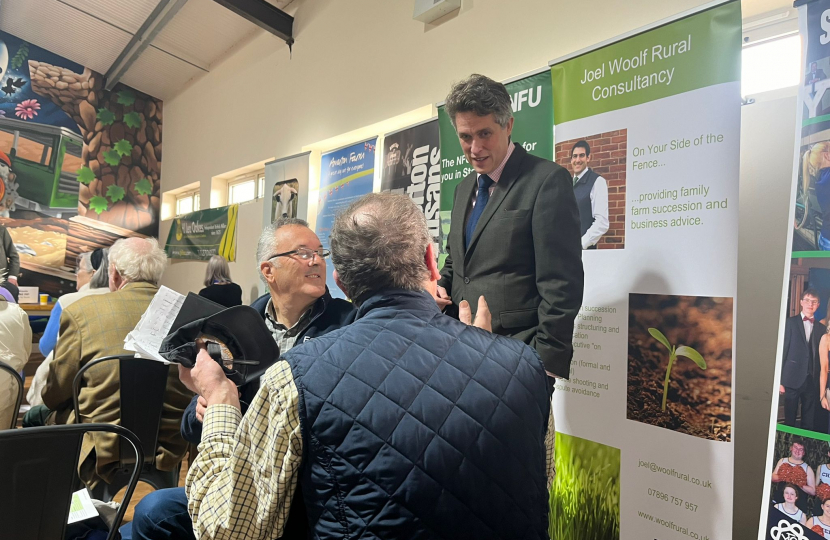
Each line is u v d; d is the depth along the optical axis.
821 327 1.17
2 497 1.01
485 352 0.87
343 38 4.04
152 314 1.42
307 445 0.75
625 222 1.75
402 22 3.46
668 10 2.01
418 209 0.97
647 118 1.70
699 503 1.53
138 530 1.34
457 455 0.74
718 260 1.52
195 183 6.50
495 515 0.76
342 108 4.01
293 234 1.66
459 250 2.12
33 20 6.01
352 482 0.72
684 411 1.58
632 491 1.71
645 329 1.69
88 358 1.94
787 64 1.77
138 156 7.27
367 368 0.78
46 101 6.56
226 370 1.15
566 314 1.83
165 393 1.92
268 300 1.84
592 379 1.83
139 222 7.25
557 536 1.95
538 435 0.85
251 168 5.50
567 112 1.93
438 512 0.72
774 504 1.22
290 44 4.73
